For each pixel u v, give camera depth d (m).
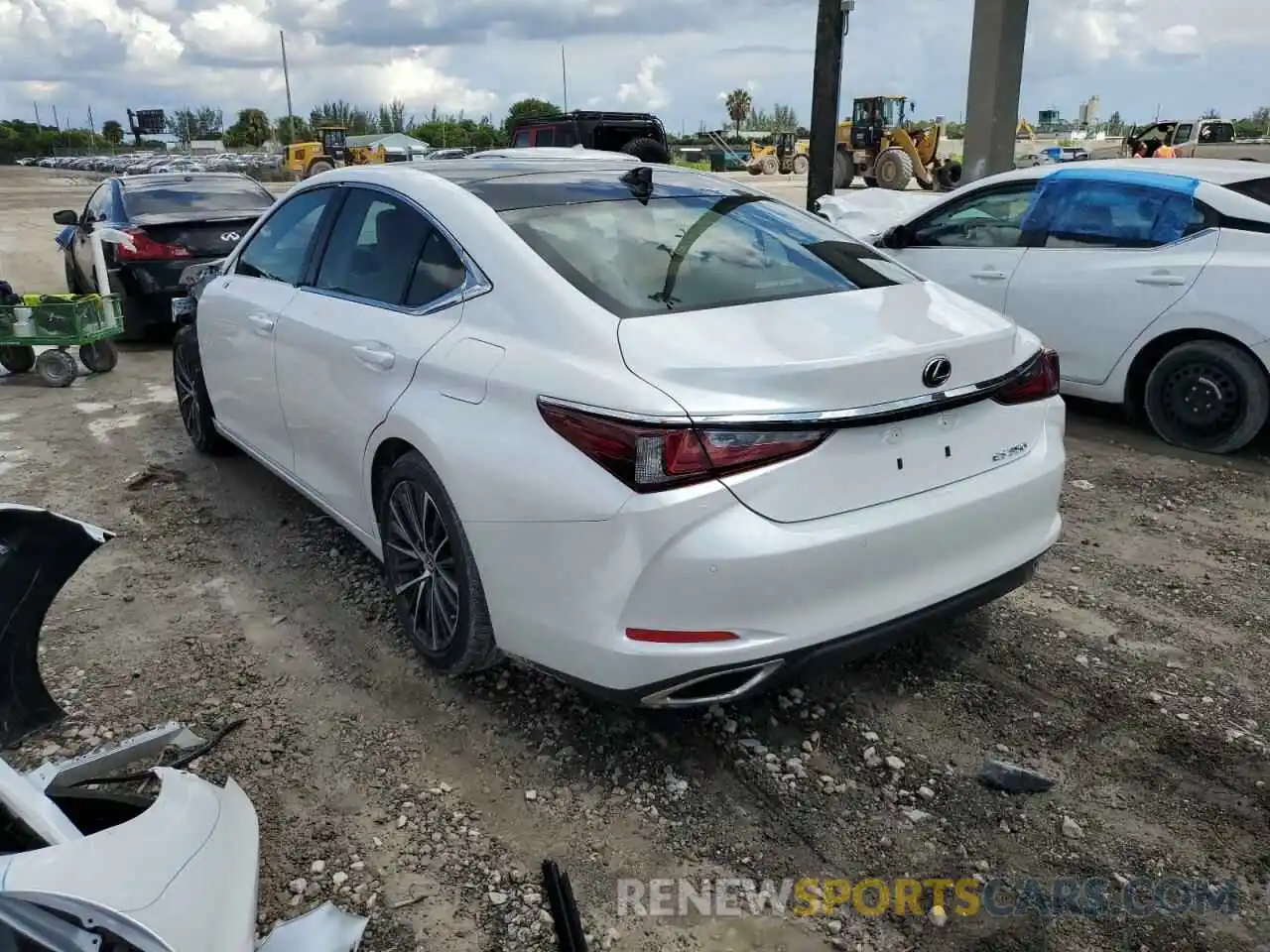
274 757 3.07
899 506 2.76
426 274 3.42
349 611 3.98
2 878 1.58
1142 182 5.94
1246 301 5.42
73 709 3.31
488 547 2.91
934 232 7.02
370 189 3.90
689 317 2.83
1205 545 4.58
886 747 3.10
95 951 1.60
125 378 8.11
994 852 2.68
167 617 3.95
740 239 3.46
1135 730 3.18
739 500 2.52
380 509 3.60
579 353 2.75
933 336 2.87
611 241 3.24
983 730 3.19
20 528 2.20
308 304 4.04
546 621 2.79
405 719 3.26
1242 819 2.78
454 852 2.68
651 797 2.88
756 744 3.11
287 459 4.41
